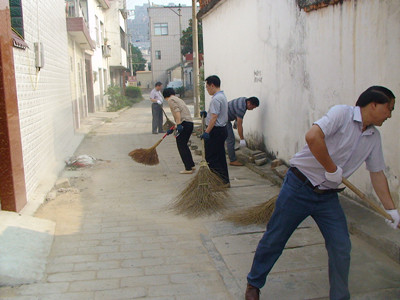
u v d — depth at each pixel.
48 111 7.24
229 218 4.71
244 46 8.25
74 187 6.23
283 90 6.52
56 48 8.82
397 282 3.28
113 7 26.22
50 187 5.98
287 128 6.45
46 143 6.93
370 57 4.30
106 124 15.79
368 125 2.64
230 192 5.82
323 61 5.21
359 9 4.43
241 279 3.36
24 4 5.56
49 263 3.66
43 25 7.06
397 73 3.92
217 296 3.13
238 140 9.16
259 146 7.78
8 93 4.43
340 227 2.78
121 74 34.12
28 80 5.62
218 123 5.73
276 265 3.60
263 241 2.95
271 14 6.80
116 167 7.66
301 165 2.78
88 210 5.15
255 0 7.48
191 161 7.09
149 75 55.03
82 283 3.31
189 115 6.97
